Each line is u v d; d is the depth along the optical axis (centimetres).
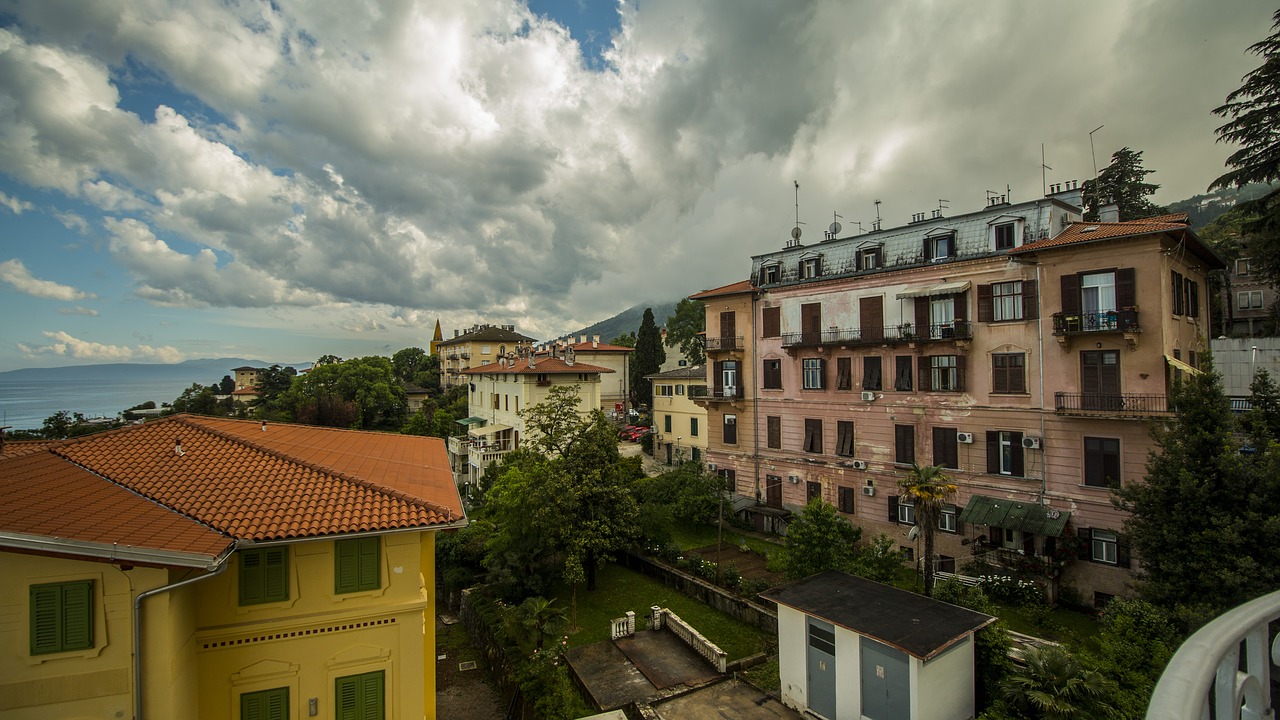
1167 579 1948
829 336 3494
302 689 1421
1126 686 1658
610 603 2902
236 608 1384
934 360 3081
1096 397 2512
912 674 1681
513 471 3384
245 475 1579
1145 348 2406
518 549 2898
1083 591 2539
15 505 1182
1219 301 4262
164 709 1192
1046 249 2608
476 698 2289
